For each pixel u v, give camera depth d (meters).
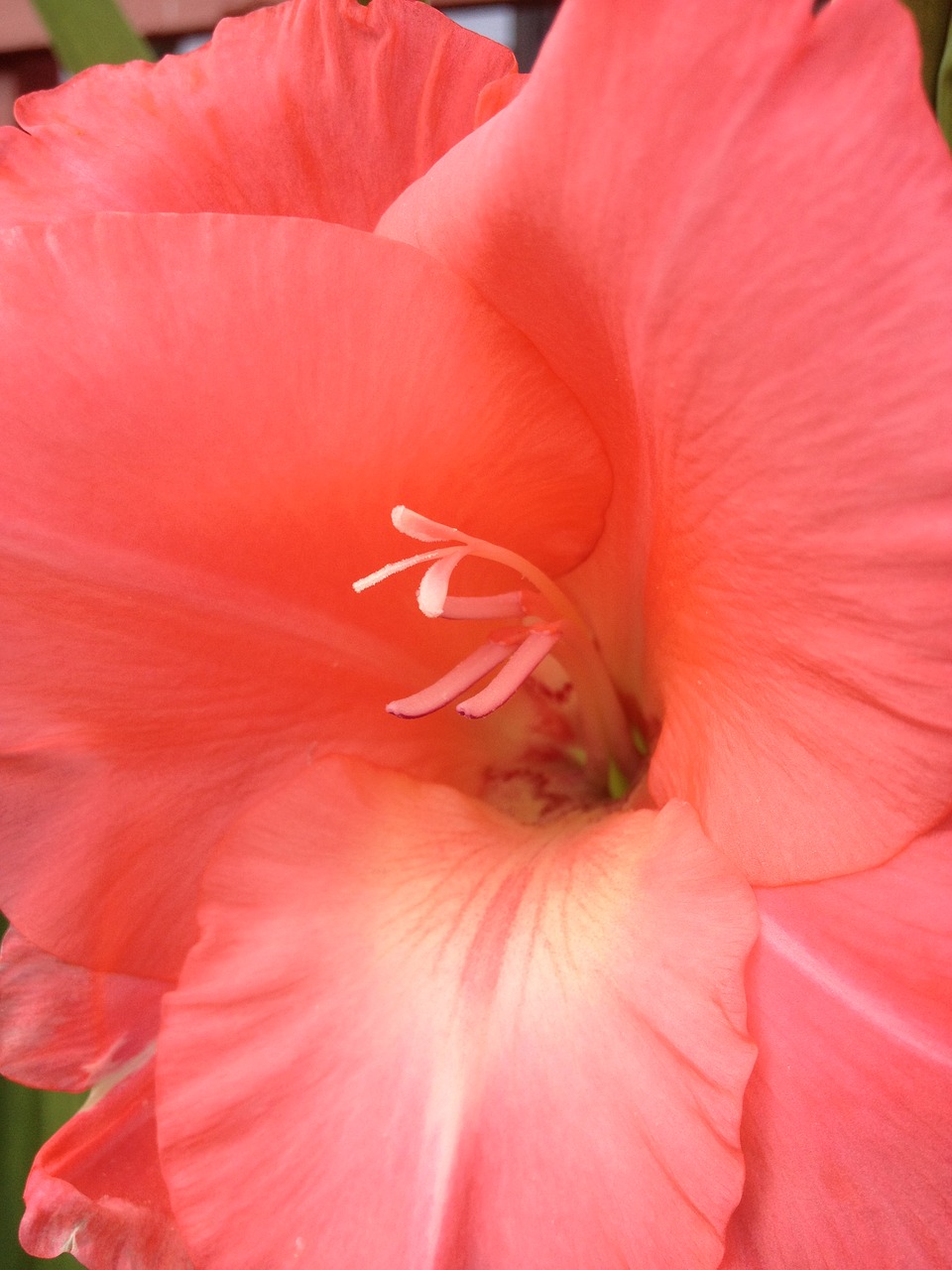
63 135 0.09
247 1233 0.08
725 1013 0.07
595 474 0.08
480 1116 0.07
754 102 0.06
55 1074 0.09
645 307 0.07
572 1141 0.07
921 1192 0.07
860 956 0.07
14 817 0.08
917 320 0.06
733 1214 0.07
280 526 0.08
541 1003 0.08
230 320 0.07
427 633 0.09
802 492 0.06
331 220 0.09
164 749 0.08
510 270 0.07
